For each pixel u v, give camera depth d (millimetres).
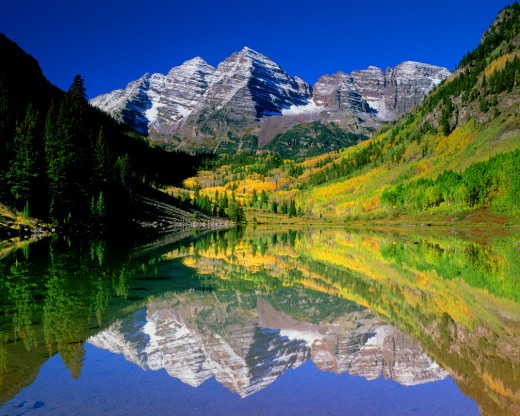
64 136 90188
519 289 30516
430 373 14633
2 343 16266
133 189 133500
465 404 12016
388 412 11414
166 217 138250
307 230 135500
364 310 24891
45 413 10641
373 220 160125
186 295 27938
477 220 119000
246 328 20672
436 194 142625
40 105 152250
